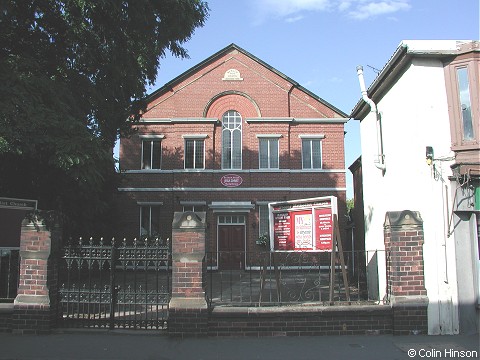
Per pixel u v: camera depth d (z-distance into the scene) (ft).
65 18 34.12
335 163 73.20
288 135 73.36
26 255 25.29
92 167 28.89
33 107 27.66
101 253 25.93
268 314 24.43
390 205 31.89
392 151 31.53
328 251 28.32
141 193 72.13
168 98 74.33
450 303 24.88
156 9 36.73
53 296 25.49
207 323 24.25
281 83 74.79
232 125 74.28
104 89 38.06
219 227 71.77
